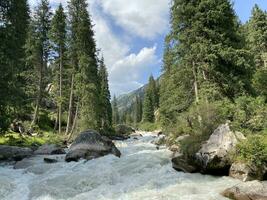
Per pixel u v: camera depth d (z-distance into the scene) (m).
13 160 24.14
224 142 17.42
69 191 15.53
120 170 18.78
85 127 43.47
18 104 29.92
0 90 27.00
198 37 27.95
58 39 49.53
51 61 50.97
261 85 29.03
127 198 13.65
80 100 45.41
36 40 49.06
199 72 28.19
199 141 18.73
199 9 28.86
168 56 30.42
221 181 15.66
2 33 27.52
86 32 47.59
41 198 14.71
